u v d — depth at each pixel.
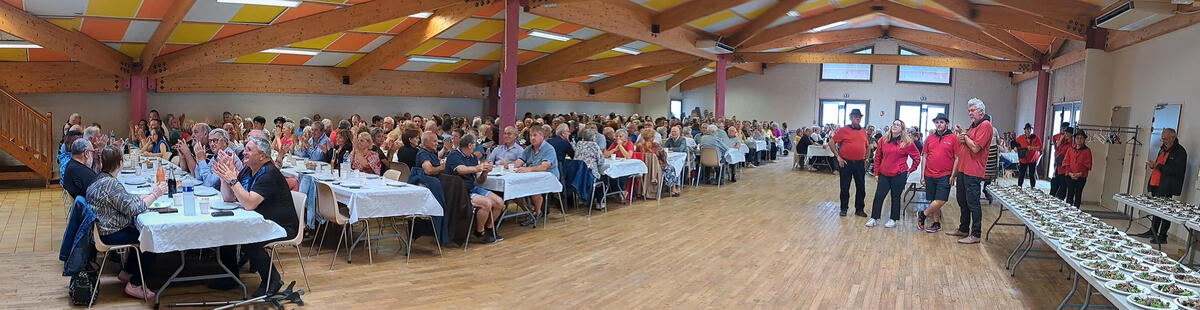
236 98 12.66
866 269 5.11
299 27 9.08
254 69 12.64
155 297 3.75
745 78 21.73
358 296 4.18
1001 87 20.02
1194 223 4.61
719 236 6.33
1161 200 5.92
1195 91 6.76
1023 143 10.48
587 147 7.52
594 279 4.71
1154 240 6.37
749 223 7.09
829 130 18.06
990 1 10.02
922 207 8.59
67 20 8.40
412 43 10.98
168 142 9.34
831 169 13.63
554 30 11.75
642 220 7.17
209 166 5.47
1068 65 13.40
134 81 10.85
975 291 4.54
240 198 3.89
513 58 8.49
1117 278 3.15
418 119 11.23
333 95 13.90
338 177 5.70
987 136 6.02
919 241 6.23
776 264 5.23
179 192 4.46
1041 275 4.98
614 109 20.80
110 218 3.72
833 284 4.67
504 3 8.87
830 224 7.09
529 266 5.05
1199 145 6.61
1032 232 5.09
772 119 21.52
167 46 10.12
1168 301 2.78
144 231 3.48
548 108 18.41
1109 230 4.38
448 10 9.84
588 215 7.42
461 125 10.73
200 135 6.34
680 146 10.27
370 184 5.30
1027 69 15.12
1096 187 9.21
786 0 12.25
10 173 8.95
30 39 8.16
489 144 8.40
